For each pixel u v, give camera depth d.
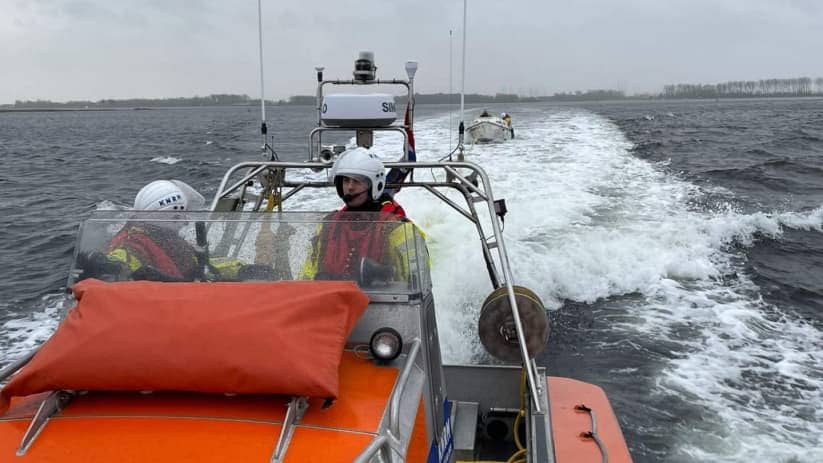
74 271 2.77
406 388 2.48
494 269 4.14
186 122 74.25
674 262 9.21
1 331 7.90
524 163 17.72
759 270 9.16
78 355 2.15
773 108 80.56
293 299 2.34
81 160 29.50
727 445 4.97
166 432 2.11
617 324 7.39
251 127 51.06
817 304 7.98
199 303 2.28
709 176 17.08
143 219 2.83
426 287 2.89
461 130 4.67
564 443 3.13
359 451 2.04
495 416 4.12
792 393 5.75
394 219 2.84
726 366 6.30
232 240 2.82
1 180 22.91
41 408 2.18
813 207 13.20
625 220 11.50
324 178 15.10
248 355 2.12
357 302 2.46
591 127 31.39
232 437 2.08
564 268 8.92
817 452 4.84
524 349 3.41
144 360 2.13
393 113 4.77
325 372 2.15
